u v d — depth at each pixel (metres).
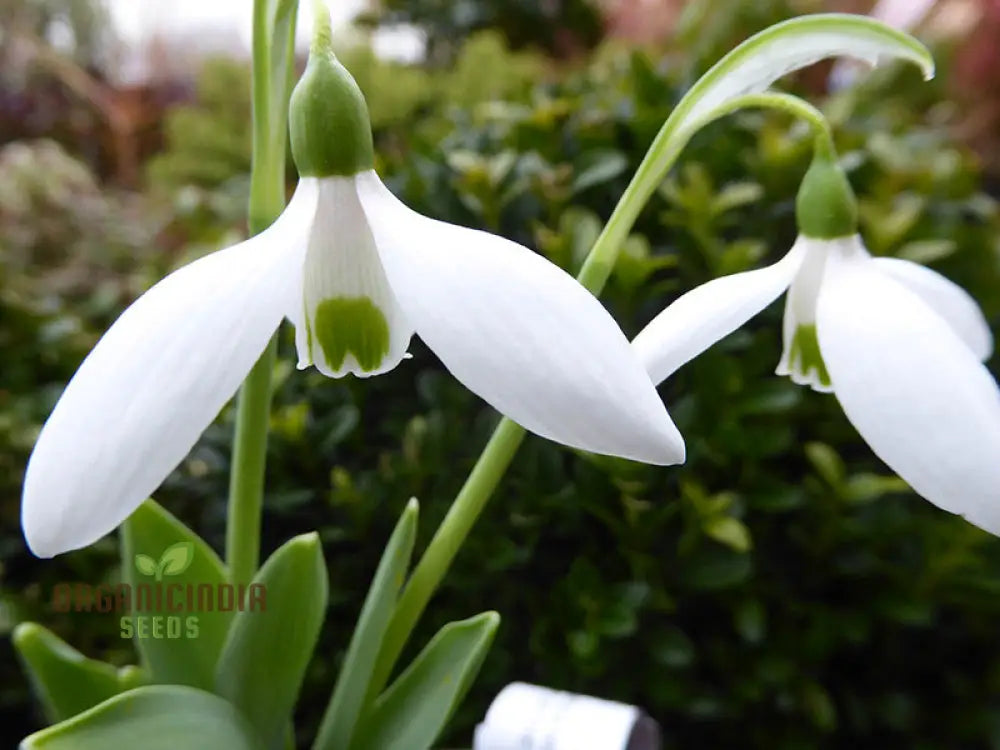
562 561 0.16
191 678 0.11
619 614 0.15
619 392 0.07
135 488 0.07
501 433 0.10
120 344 0.07
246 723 0.10
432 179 0.18
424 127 0.26
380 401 0.18
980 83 0.37
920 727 0.18
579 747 0.10
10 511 0.20
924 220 0.18
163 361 0.07
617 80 0.22
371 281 0.08
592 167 0.17
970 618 0.17
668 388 0.17
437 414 0.16
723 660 0.16
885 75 0.32
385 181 0.19
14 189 0.31
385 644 0.11
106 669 0.11
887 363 0.08
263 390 0.11
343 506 0.17
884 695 0.17
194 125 0.34
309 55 0.08
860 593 0.17
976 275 0.18
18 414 0.21
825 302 0.09
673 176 0.18
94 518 0.07
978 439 0.08
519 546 0.16
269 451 0.17
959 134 0.33
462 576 0.16
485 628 0.10
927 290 0.10
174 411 0.07
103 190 0.42
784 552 0.17
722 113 0.09
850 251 0.09
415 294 0.07
